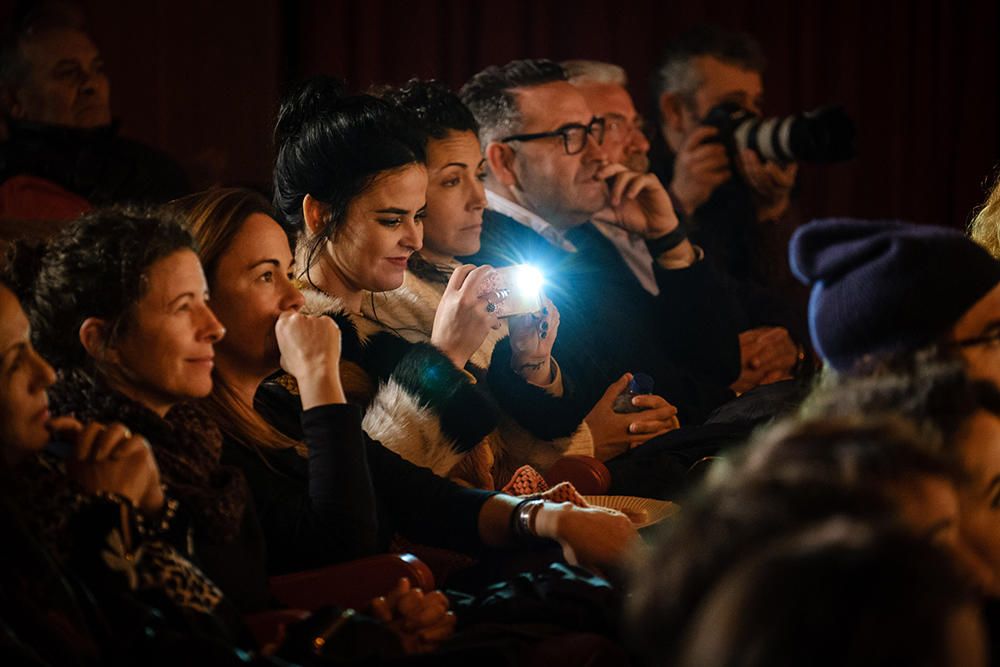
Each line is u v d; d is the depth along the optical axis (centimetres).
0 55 560
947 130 905
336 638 253
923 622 131
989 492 225
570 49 780
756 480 148
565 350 458
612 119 569
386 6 736
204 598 250
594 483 394
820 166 862
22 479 246
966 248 273
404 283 404
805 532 138
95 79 561
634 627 155
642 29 795
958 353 271
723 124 634
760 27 836
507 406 407
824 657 130
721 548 144
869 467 151
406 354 365
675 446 427
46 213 523
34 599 227
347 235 380
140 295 278
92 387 278
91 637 235
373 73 732
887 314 272
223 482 287
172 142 703
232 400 325
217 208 327
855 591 131
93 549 241
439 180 421
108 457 251
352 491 305
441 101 425
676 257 524
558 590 290
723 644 134
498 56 759
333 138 376
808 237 286
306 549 304
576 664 258
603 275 509
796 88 851
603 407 452
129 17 689
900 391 224
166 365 280
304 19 723
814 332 287
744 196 636
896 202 888
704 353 522
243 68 714
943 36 896
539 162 500
